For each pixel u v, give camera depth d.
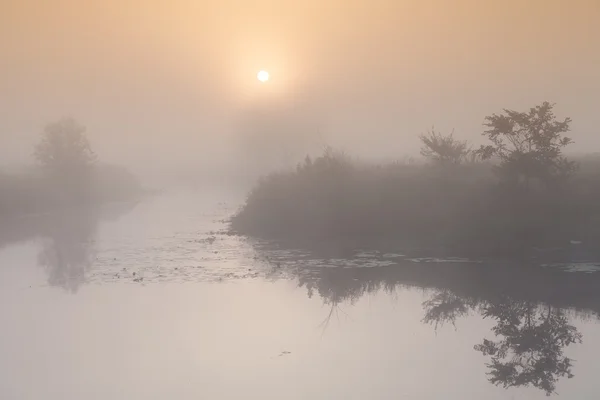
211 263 28.50
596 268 24.84
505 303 20.67
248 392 13.23
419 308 20.31
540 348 16.20
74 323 18.73
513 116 31.98
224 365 14.88
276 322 18.64
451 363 14.97
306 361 15.11
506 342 16.67
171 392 13.32
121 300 21.59
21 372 14.66
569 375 14.18
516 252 27.91
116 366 14.97
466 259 27.56
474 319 18.94
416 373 14.26
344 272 25.88
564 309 19.86
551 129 31.77
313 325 18.27
